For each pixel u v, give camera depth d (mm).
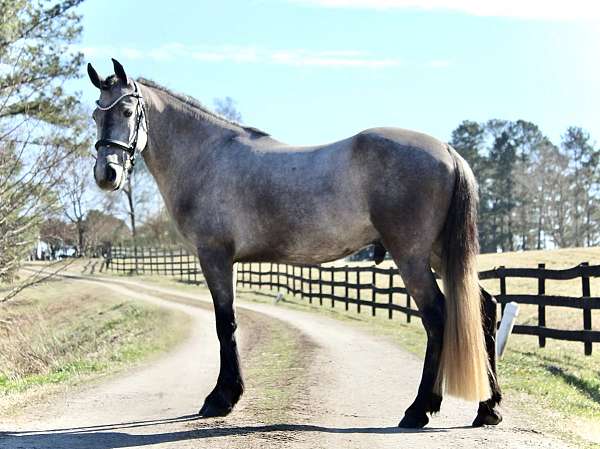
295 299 29656
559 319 17438
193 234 7367
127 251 61406
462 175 6648
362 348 13641
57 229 24328
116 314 27797
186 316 24547
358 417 7207
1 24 19562
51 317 30000
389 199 6609
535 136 76875
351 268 23938
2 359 15242
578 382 9578
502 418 6926
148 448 6051
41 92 21031
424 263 6609
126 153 7266
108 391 9641
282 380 9734
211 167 7328
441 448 5855
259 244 7121
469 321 6328
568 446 5996
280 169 7023
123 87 7289
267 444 6012
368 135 6777
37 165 17062
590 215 72000
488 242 74375
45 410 8141
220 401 7195
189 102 7617
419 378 9875
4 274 20688
